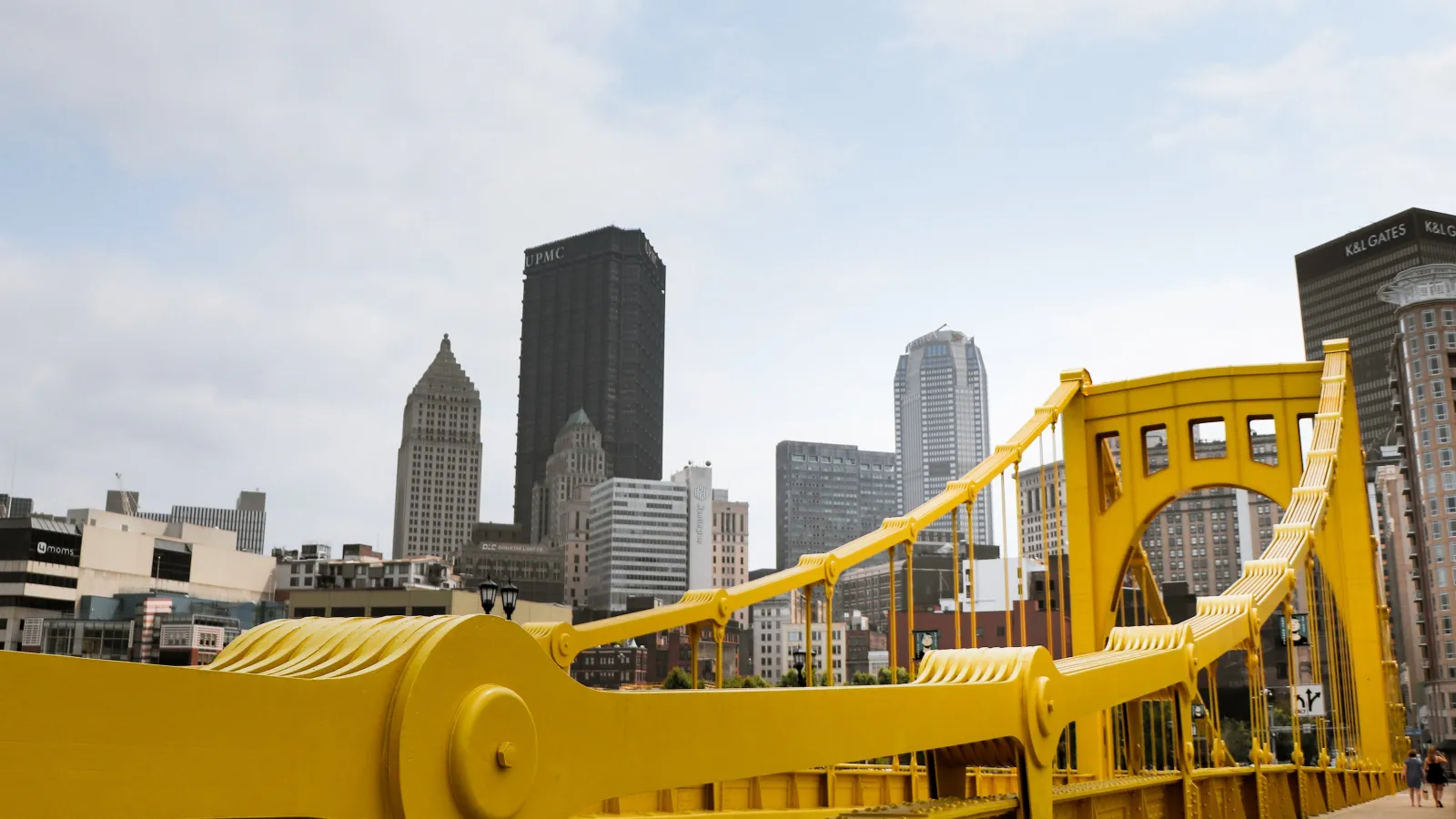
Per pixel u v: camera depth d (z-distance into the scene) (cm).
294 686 308
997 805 712
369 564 18988
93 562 16225
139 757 273
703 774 440
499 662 363
